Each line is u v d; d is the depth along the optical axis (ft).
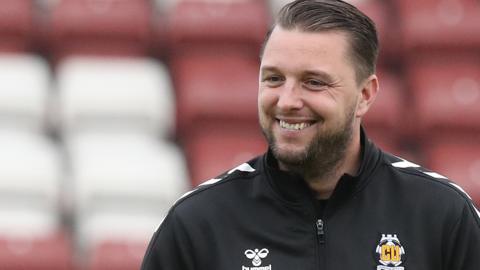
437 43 100.83
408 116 96.27
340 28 32.65
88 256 77.97
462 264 33.71
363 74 33.47
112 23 99.60
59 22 99.14
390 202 34.06
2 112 89.76
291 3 33.40
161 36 100.73
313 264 33.24
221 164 88.43
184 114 92.84
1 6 98.58
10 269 76.13
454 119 95.30
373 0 104.88
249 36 100.01
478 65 100.32
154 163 85.15
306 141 32.40
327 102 32.17
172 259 34.76
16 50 98.68
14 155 83.25
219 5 101.30
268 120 32.78
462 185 90.12
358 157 34.73
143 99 92.02
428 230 33.55
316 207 33.68
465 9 102.47
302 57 31.99
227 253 33.94
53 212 81.97
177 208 35.09
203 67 97.35
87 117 90.68
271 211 34.04
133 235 78.79
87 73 93.25
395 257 33.14
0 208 80.53
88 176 83.05
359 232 33.50
